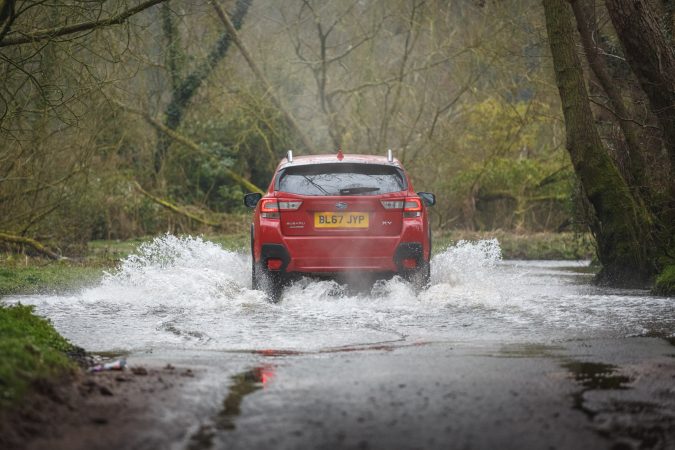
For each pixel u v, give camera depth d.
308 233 19.61
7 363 8.52
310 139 52.28
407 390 9.50
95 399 8.76
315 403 8.83
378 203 19.62
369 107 50.16
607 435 7.63
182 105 51.44
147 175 51.09
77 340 13.52
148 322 15.68
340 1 48.06
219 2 47.16
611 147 25.73
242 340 13.55
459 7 49.88
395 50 50.66
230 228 50.50
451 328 14.90
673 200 23.78
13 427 7.43
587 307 17.78
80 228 37.41
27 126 33.72
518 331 14.57
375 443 7.34
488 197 55.44
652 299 19.27
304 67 49.72
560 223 54.56
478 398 9.08
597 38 29.05
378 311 17.17
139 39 31.16
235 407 8.63
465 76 49.00
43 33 24.28
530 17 46.41
